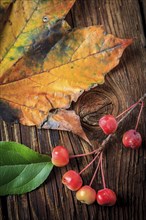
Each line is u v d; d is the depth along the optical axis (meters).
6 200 0.33
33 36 0.32
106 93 0.35
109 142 0.34
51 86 0.32
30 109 0.33
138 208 0.35
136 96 0.35
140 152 0.35
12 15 0.32
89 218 0.34
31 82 0.32
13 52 0.32
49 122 0.33
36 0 0.32
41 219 0.33
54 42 0.32
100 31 0.32
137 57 0.36
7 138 0.34
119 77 0.36
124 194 0.34
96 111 0.35
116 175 0.34
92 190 0.32
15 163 0.32
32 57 0.32
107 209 0.34
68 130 0.33
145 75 0.36
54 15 0.32
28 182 0.32
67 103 0.32
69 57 0.32
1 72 0.32
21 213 0.33
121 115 0.35
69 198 0.33
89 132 0.34
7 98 0.32
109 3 0.37
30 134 0.34
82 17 0.36
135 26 0.37
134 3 0.37
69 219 0.33
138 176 0.35
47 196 0.33
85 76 0.32
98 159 0.34
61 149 0.32
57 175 0.34
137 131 0.35
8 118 0.32
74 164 0.34
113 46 0.33
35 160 0.32
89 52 0.33
